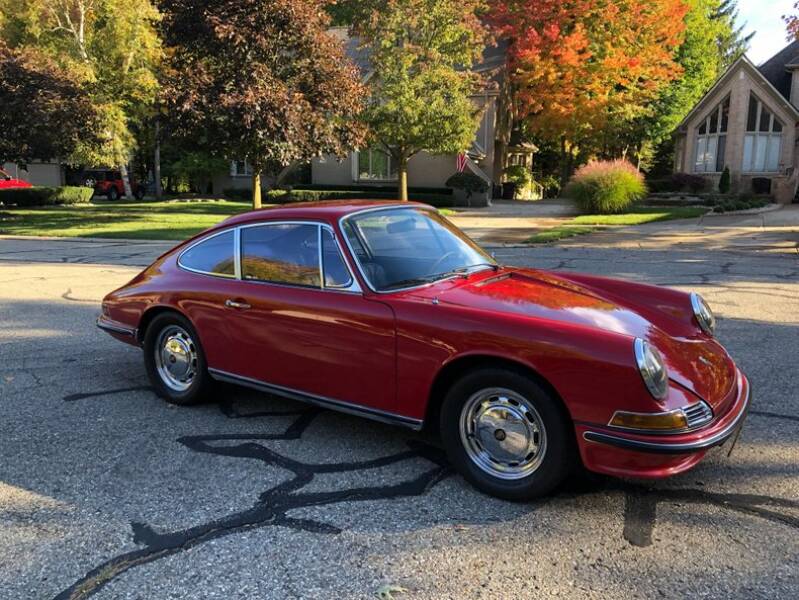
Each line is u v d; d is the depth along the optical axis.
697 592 2.59
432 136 21.83
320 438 4.18
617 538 2.99
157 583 2.71
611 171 21.45
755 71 27.14
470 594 2.60
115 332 5.10
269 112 17.12
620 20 30.38
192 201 31.62
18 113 20.75
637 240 14.77
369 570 2.78
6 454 3.97
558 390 3.08
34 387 5.22
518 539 2.99
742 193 26.59
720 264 11.05
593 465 3.06
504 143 34.44
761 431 4.14
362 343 3.67
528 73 29.69
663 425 2.93
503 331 3.23
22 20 24.61
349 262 3.81
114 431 4.33
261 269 4.23
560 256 12.36
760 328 6.60
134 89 25.14
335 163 31.16
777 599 2.54
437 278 3.98
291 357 4.02
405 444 4.07
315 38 18.05
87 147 24.55
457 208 27.05
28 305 8.50
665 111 36.00
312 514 3.24
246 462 3.84
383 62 21.94
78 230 18.88
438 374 3.44
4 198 29.08
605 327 3.40
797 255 12.07
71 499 3.42
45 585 2.70
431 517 3.20
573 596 2.58
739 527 3.06
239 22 17.14
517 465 3.31
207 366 4.53
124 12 23.89
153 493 3.48
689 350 3.56
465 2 22.39
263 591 2.65
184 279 4.65
